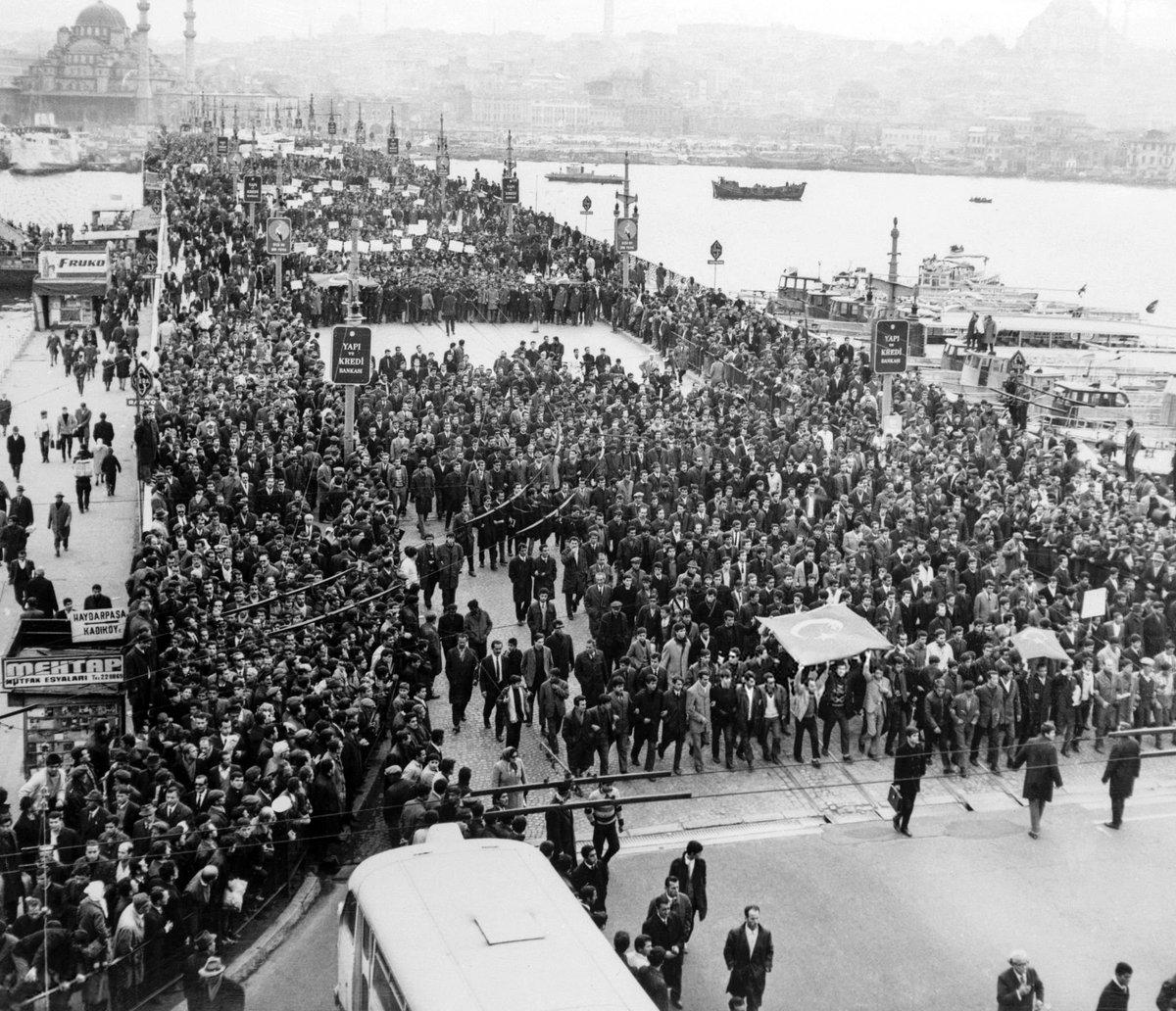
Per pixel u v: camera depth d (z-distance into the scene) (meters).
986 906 22.12
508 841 17.92
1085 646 29.66
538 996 14.25
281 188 94.50
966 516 38.66
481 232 90.50
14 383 59.00
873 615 30.33
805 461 40.62
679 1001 19.17
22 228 114.25
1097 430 56.03
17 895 18.92
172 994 18.33
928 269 98.12
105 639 25.08
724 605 30.16
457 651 27.92
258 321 59.72
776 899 22.22
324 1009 18.33
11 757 25.89
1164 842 24.72
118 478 47.19
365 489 37.00
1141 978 20.03
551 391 50.41
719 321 65.31
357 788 23.28
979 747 28.23
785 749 28.20
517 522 37.81
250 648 26.11
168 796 19.81
